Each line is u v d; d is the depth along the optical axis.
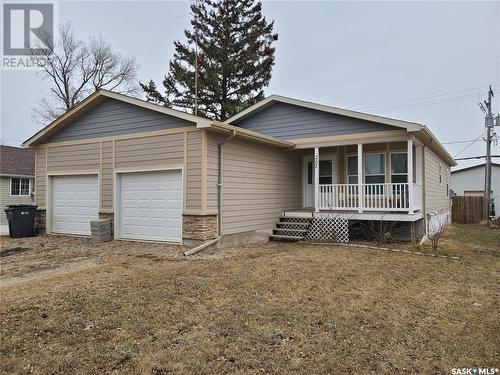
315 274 6.70
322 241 11.29
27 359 3.41
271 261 7.86
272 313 4.66
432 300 5.34
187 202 9.56
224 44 25.84
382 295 5.52
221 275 6.50
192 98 25.16
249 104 24.75
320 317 4.56
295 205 14.07
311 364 3.40
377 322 4.44
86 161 11.77
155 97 26.50
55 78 29.22
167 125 10.01
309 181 14.30
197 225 9.36
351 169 13.46
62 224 12.46
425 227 12.51
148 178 10.45
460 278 6.72
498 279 6.69
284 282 6.10
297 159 14.34
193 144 9.53
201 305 4.90
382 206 12.08
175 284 5.84
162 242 10.09
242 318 4.48
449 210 21.38
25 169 23.11
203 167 9.33
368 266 7.52
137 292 5.37
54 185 12.77
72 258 8.43
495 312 4.86
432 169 14.88
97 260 8.11
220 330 4.12
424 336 4.06
